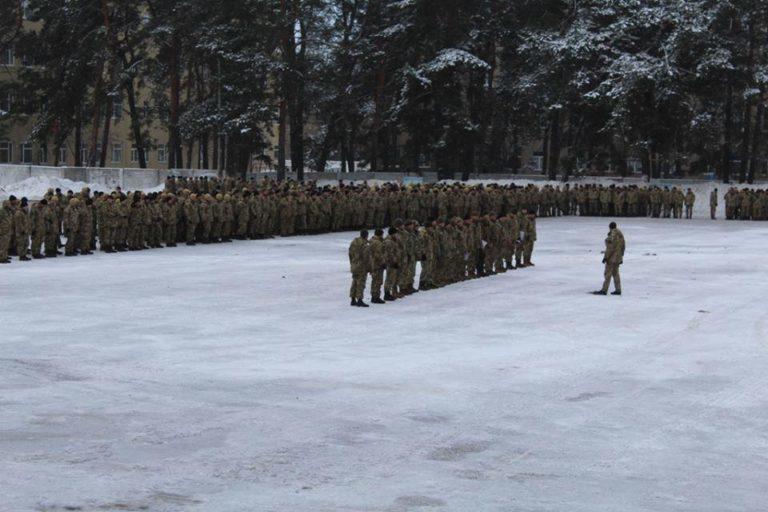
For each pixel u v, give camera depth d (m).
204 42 61.69
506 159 89.88
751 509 8.48
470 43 64.12
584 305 22.17
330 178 65.88
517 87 64.75
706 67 60.16
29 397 11.94
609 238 23.91
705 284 26.38
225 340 16.55
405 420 11.38
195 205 35.62
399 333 17.88
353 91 67.62
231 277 25.62
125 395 12.21
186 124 62.47
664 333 18.39
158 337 16.59
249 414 11.42
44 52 65.44
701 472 9.62
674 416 11.95
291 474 9.13
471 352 16.05
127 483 8.66
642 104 62.41
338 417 11.41
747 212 55.81
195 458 9.55
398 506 8.27
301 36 65.25
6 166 50.19
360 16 70.44
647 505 8.52
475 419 11.54
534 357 15.72
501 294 23.95
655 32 64.31
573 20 65.12
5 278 24.31
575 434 11.00
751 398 12.98
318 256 31.78
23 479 8.65
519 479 9.22
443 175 65.75
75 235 30.77
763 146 72.69
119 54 63.88
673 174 84.88
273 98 62.06
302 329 18.00
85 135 86.88
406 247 23.31
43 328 17.16
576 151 67.94
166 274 26.00
